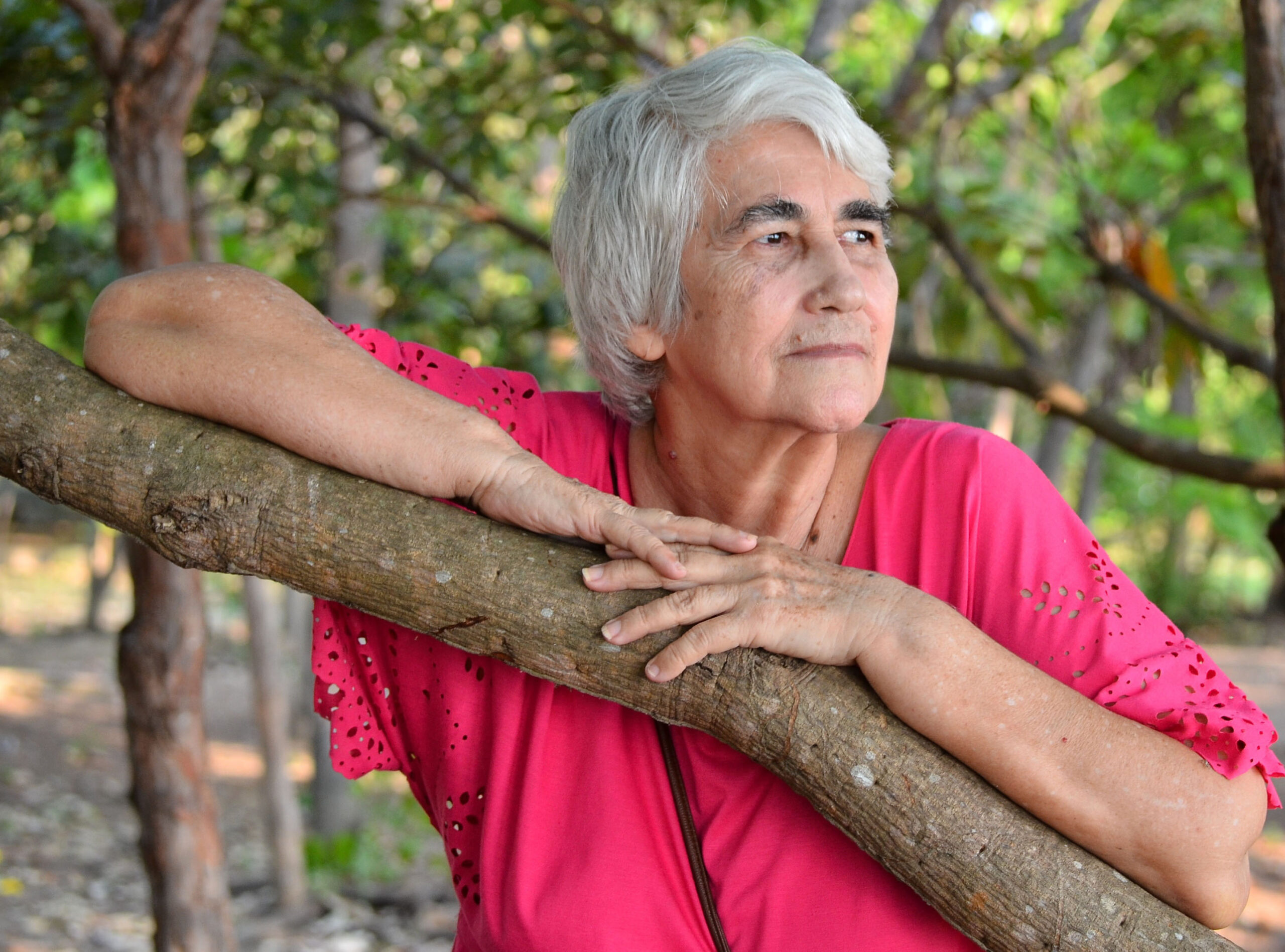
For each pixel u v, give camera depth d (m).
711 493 1.54
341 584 1.33
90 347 1.45
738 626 1.25
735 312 1.37
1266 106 2.02
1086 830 1.19
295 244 5.60
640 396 1.55
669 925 1.40
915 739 1.22
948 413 6.69
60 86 4.00
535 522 1.34
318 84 4.38
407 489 1.37
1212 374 10.66
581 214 1.50
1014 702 1.21
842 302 1.34
